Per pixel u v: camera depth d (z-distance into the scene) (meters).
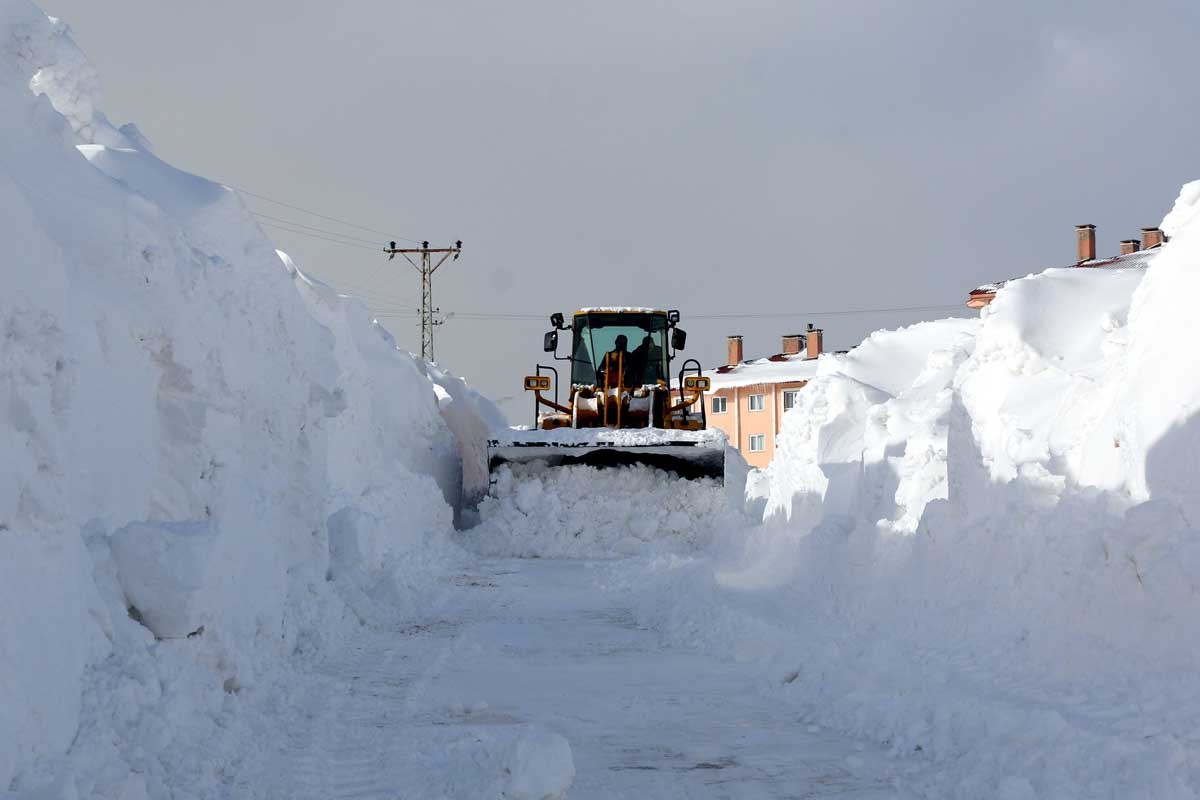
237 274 15.91
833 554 16.47
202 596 9.44
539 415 35.44
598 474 31.14
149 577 9.23
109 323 10.55
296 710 10.57
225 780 8.12
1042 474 13.25
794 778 8.46
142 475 11.01
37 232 7.67
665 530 30.34
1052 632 10.47
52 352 7.73
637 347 36.09
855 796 7.96
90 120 16.94
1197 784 6.88
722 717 10.66
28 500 7.29
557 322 35.47
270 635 12.13
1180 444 11.31
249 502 12.36
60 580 7.57
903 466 19.08
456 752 9.03
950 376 21.83
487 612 18.81
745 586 20.50
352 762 8.96
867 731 9.70
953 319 29.06
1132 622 9.62
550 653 14.61
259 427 15.77
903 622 13.05
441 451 36.28
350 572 19.41
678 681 12.59
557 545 30.00
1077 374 15.64
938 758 8.63
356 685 12.23
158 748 7.94
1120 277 18.41
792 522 24.64
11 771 6.41
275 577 12.63
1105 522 10.61
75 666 7.55
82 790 6.61
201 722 8.76
